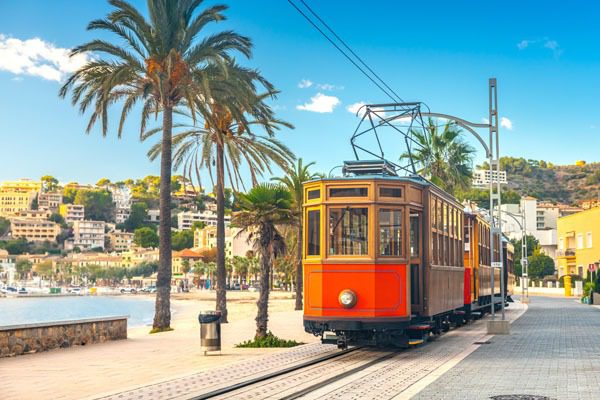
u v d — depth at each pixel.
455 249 21.19
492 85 24.17
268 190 21.25
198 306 95.25
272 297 108.19
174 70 27.66
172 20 27.78
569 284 72.75
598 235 71.06
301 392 10.95
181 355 17.33
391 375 12.74
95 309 124.00
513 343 19.09
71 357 16.89
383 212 16.05
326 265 16.02
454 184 45.84
